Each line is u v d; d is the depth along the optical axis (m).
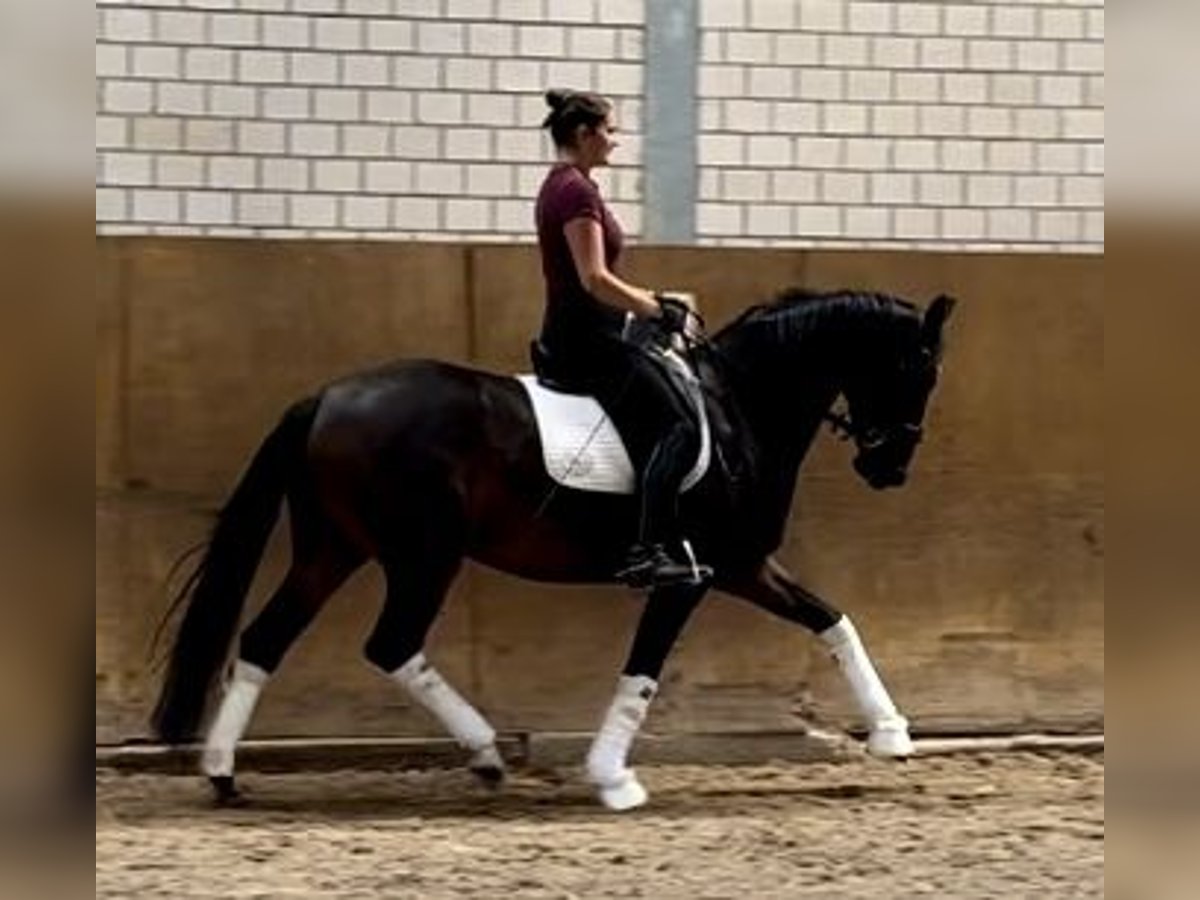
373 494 9.13
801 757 10.57
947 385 10.84
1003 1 11.41
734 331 9.67
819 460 10.72
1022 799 9.70
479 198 10.91
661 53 11.05
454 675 10.31
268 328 10.25
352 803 9.51
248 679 9.40
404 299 10.38
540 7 10.94
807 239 11.23
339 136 10.79
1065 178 11.48
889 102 11.30
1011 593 10.88
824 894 7.68
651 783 10.05
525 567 9.42
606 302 9.08
